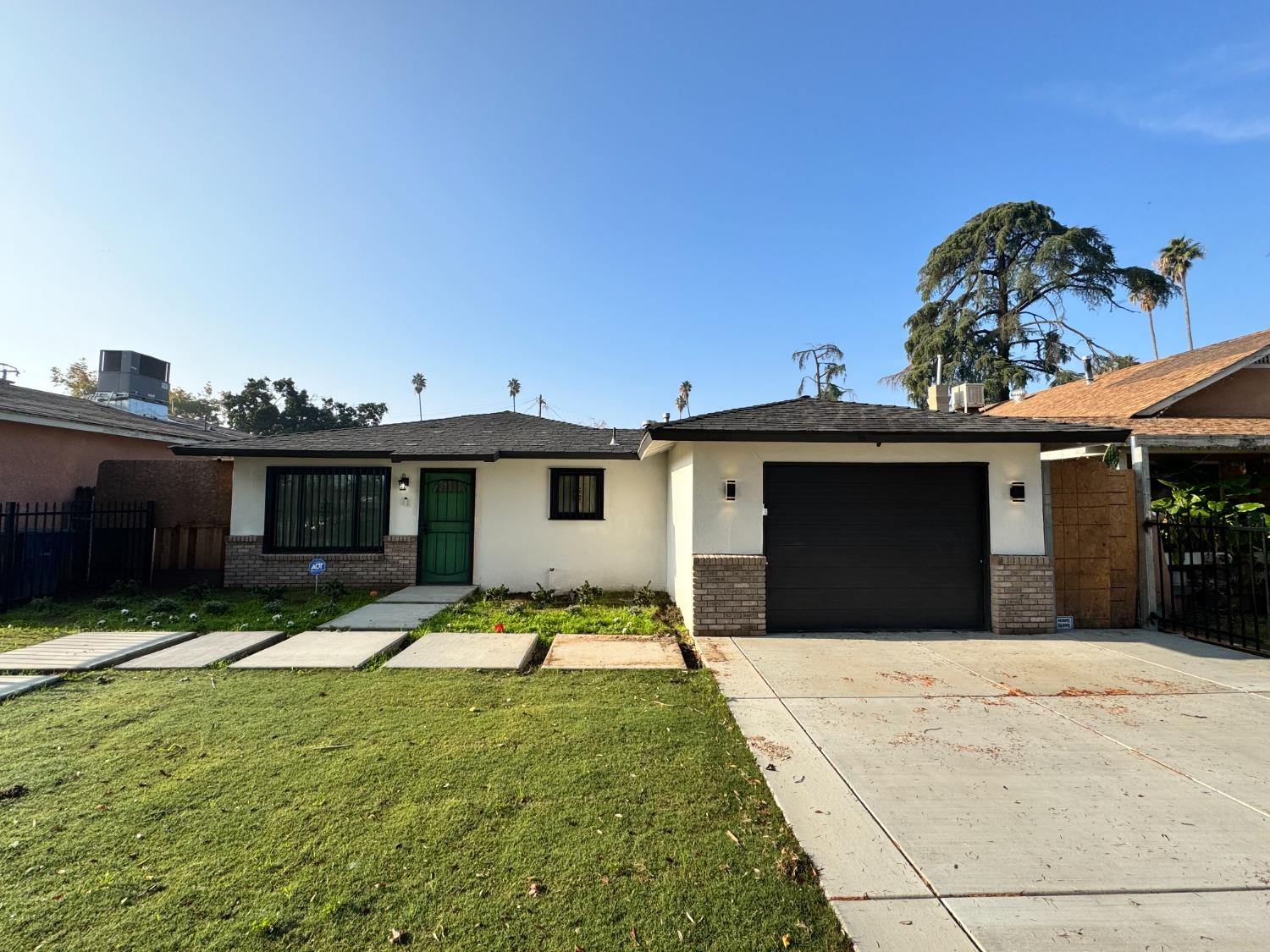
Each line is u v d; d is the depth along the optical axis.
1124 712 4.70
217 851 2.74
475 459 10.41
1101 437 7.13
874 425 7.33
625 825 3.02
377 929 2.27
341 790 3.32
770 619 7.49
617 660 6.10
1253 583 6.56
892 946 2.23
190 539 11.10
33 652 6.06
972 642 6.91
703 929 2.31
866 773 3.64
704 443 7.43
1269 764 3.76
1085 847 2.87
